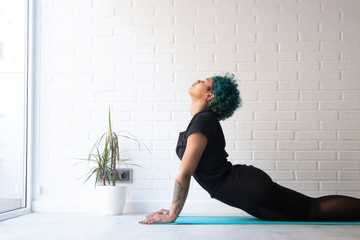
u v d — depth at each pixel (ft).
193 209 11.92
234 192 9.26
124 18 12.78
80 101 12.68
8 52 11.30
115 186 11.35
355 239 7.38
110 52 12.73
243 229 8.57
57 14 12.89
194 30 12.58
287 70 12.35
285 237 7.59
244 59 12.43
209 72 12.48
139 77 12.62
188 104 12.47
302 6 12.46
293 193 9.50
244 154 12.22
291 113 12.26
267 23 12.47
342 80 12.26
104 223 9.68
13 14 11.69
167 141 12.42
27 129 12.46
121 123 12.54
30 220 10.35
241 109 12.32
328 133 12.17
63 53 12.81
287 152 12.18
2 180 10.76
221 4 12.57
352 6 12.38
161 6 12.70
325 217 9.48
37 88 12.76
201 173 9.34
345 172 12.07
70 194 12.43
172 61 12.58
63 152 12.57
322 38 12.38
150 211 12.12
